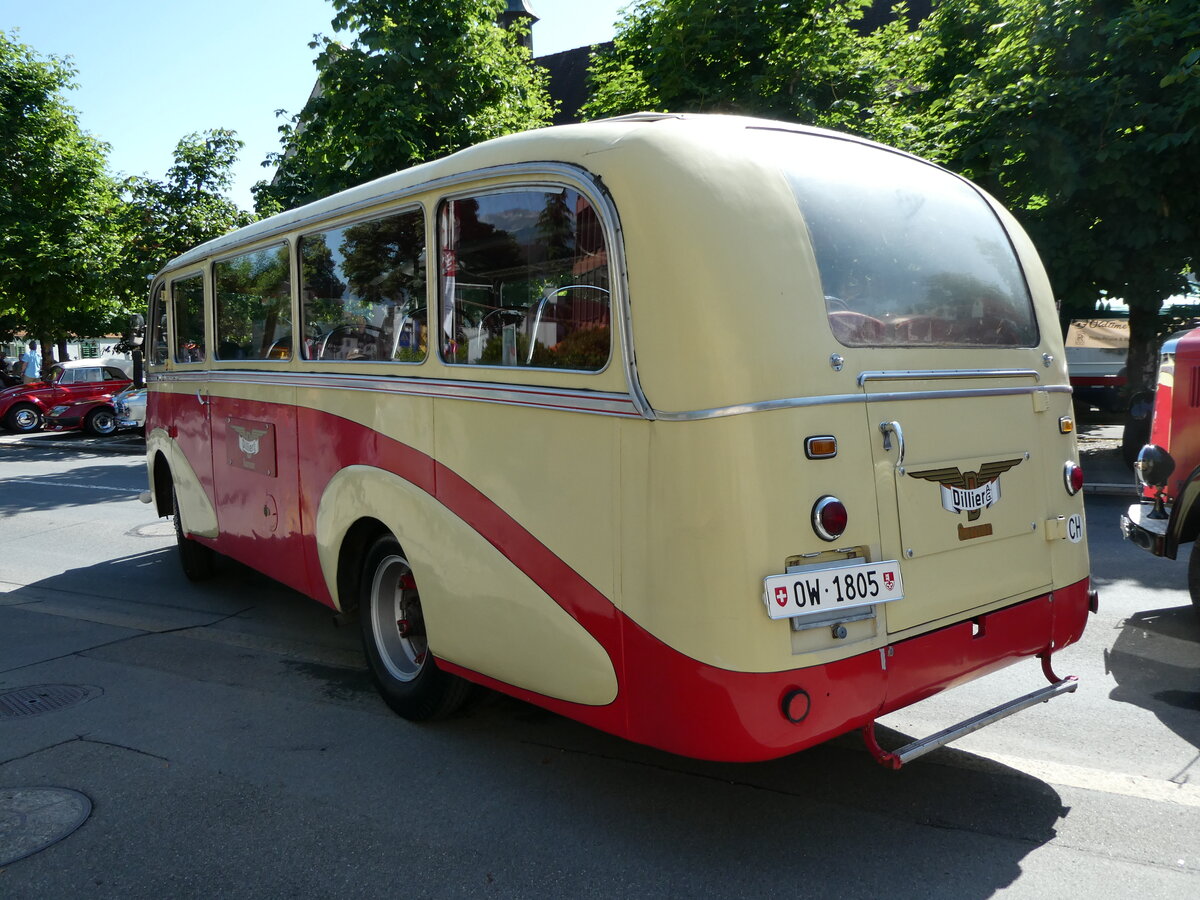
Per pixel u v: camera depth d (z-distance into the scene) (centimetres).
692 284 290
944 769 389
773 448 288
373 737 437
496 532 361
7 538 1001
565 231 329
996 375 357
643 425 300
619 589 311
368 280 446
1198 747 406
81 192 2628
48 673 542
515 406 349
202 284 661
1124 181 1044
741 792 373
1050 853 321
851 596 300
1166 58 1052
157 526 1048
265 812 365
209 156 2173
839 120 1312
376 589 464
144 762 413
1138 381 1310
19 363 3112
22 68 2558
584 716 333
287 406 528
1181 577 684
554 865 321
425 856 330
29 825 356
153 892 311
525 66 1673
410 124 1427
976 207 389
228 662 559
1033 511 369
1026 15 1147
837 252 321
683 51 1326
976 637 343
